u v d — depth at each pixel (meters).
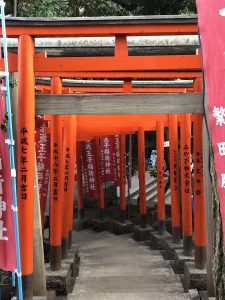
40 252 6.65
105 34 5.50
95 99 5.60
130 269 10.03
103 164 17.16
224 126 3.83
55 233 7.90
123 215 15.52
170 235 12.57
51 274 7.65
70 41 5.83
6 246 5.12
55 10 10.44
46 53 6.01
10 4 9.98
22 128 5.57
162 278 8.98
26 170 5.60
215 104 3.86
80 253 12.09
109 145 17.08
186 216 9.29
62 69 5.69
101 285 8.52
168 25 5.40
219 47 3.89
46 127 10.23
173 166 10.95
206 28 3.93
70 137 9.81
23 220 5.61
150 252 12.12
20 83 5.55
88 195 17.06
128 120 10.13
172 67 5.64
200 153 7.62
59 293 7.59
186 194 9.27
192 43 5.74
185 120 9.15
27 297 5.67
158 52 6.04
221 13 3.92
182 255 9.30
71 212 10.74
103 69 5.68
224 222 3.75
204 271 7.68
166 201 18.84
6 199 5.10
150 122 11.72
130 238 14.41
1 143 5.06
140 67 5.67
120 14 12.96
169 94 5.56
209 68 3.90
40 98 5.64
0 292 6.55
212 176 4.21
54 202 7.93
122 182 15.48
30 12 9.88
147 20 5.34
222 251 3.99
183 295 7.68
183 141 9.24
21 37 5.52
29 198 5.64
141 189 14.22
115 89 10.57
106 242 13.89
